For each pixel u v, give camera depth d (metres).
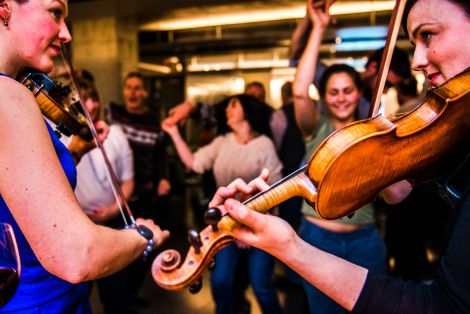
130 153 2.41
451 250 0.70
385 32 7.75
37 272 0.91
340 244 1.87
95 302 2.99
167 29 8.48
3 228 0.81
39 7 0.85
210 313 2.94
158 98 9.89
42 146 0.76
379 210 4.87
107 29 6.82
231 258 2.24
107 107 3.11
